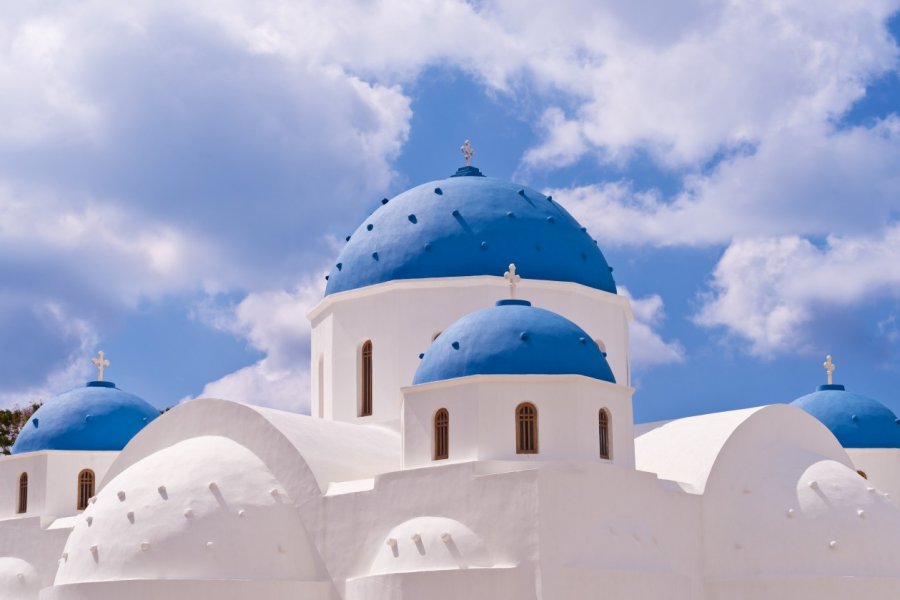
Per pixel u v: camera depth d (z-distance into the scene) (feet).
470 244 144.77
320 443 128.36
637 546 116.06
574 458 116.16
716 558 126.93
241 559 120.16
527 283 143.23
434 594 111.04
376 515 119.14
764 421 133.80
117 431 155.84
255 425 128.77
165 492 123.95
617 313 150.00
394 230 148.46
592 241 154.71
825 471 132.36
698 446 132.46
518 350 118.93
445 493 115.65
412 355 142.31
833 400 157.38
